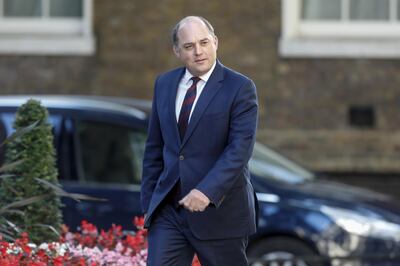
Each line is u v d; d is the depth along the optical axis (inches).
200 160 324.8
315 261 523.5
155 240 330.0
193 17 327.3
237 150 315.9
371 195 594.2
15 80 810.8
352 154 805.9
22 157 393.7
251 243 544.1
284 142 804.0
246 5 807.1
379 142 805.9
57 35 813.2
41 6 818.2
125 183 545.0
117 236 412.2
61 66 810.2
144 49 808.9
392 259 522.0
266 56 808.9
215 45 327.3
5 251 345.7
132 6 807.1
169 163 329.1
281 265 513.0
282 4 807.7
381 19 818.8
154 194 332.5
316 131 807.7
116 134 554.9
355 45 807.1
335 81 810.2
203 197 307.9
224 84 325.1
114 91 808.3
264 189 551.8
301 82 808.3
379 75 810.2
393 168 804.0
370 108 811.4
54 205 399.2
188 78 329.1
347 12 818.8
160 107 332.8
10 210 366.3
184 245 330.6
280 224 540.1
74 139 549.6
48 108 554.9
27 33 812.6
